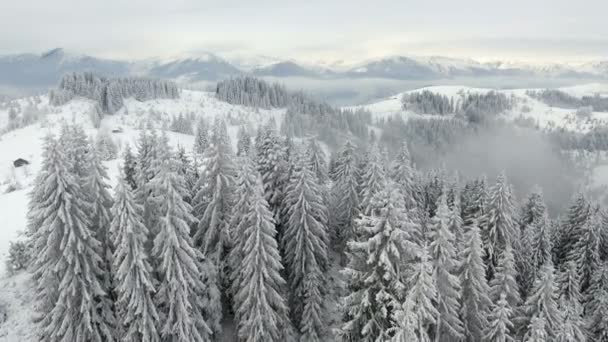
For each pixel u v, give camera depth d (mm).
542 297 26391
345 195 40750
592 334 32875
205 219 30844
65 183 22328
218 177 29984
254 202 26703
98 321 24031
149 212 25938
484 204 40906
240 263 29234
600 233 47844
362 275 22078
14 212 46438
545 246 42875
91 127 153125
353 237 38562
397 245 21016
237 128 187625
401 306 19875
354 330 22922
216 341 29406
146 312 23781
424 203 54688
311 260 31828
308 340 31016
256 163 36812
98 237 25297
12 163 112750
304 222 31422
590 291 38812
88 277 23125
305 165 32594
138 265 22812
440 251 23703
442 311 23859
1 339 27250
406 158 47812
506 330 24422
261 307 27156
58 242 23219
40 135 140625
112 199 25625
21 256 33562
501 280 28859
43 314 24703
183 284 24375
